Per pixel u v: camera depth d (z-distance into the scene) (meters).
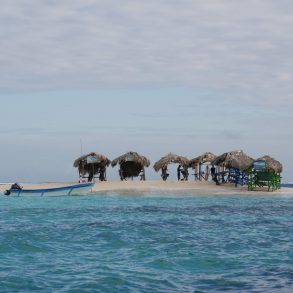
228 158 51.94
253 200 42.53
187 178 60.25
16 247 18.23
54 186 61.72
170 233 22.17
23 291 11.88
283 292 11.74
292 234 21.97
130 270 14.18
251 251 17.47
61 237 20.91
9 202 42.28
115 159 59.28
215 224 25.77
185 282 12.80
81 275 13.49
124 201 42.16
